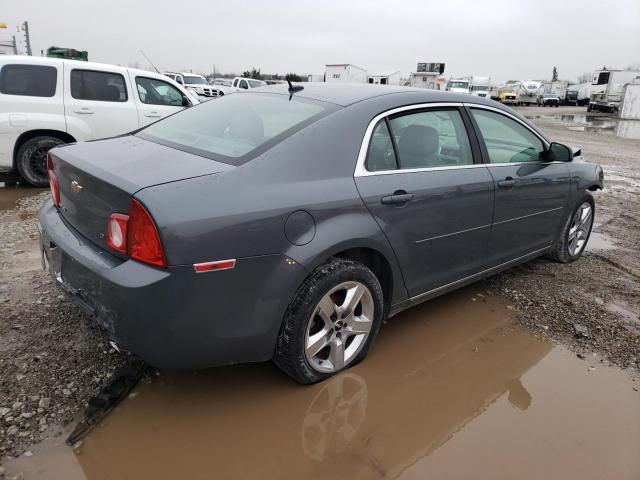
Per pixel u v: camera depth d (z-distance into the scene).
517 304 3.93
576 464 2.35
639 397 2.88
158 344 2.19
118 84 7.59
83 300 2.43
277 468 2.23
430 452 2.39
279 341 2.54
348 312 2.74
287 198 2.40
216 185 2.27
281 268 2.38
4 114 6.66
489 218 3.54
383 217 2.79
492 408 2.72
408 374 2.96
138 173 2.32
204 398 2.64
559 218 4.39
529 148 4.00
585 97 54.34
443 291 3.46
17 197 6.50
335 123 2.73
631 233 6.08
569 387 2.94
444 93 3.42
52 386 2.61
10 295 3.52
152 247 2.09
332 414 2.59
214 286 2.21
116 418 2.46
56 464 2.17
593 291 4.25
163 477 2.15
